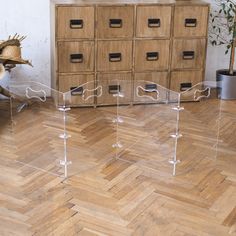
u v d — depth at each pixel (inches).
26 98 125.0
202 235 88.7
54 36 141.9
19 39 142.6
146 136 126.6
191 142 125.0
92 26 142.0
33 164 113.3
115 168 113.0
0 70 128.9
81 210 95.3
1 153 117.4
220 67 171.3
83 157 117.3
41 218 92.4
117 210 95.7
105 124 134.5
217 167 115.0
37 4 148.9
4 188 102.7
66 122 131.6
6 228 89.1
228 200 100.5
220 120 134.3
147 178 108.7
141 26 145.4
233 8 156.9
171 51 150.4
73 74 145.3
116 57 146.6
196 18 148.7
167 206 97.7
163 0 149.6
